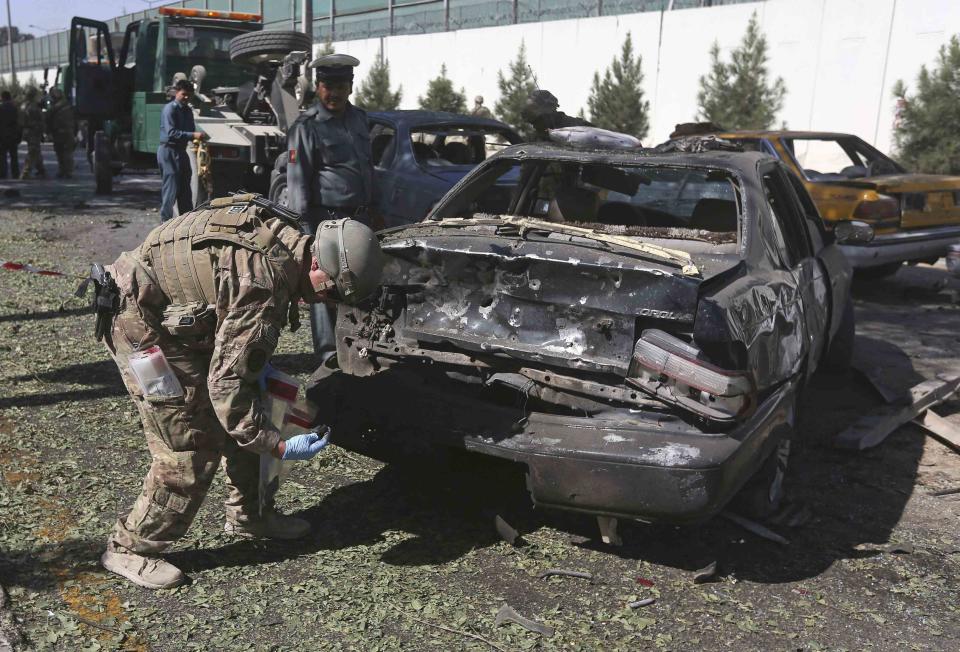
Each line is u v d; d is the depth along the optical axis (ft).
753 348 10.32
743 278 10.94
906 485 13.65
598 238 11.10
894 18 49.08
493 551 10.89
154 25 45.52
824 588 10.38
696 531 11.68
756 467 10.39
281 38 34.94
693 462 9.36
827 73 52.42
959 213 27.71
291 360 18.48
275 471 10.27
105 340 9.36
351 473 13.09
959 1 46.21
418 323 11.58
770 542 11.49
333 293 9.12
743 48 54.90
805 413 16.88
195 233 8.89
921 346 22.06
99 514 11.36
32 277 26.27
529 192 15.20
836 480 13.78
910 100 43.52
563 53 68.49
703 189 14.02
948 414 17.07
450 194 13.88
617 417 10.23
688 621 9.53
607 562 10.77
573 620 9.44
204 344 9.14
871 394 18.12
